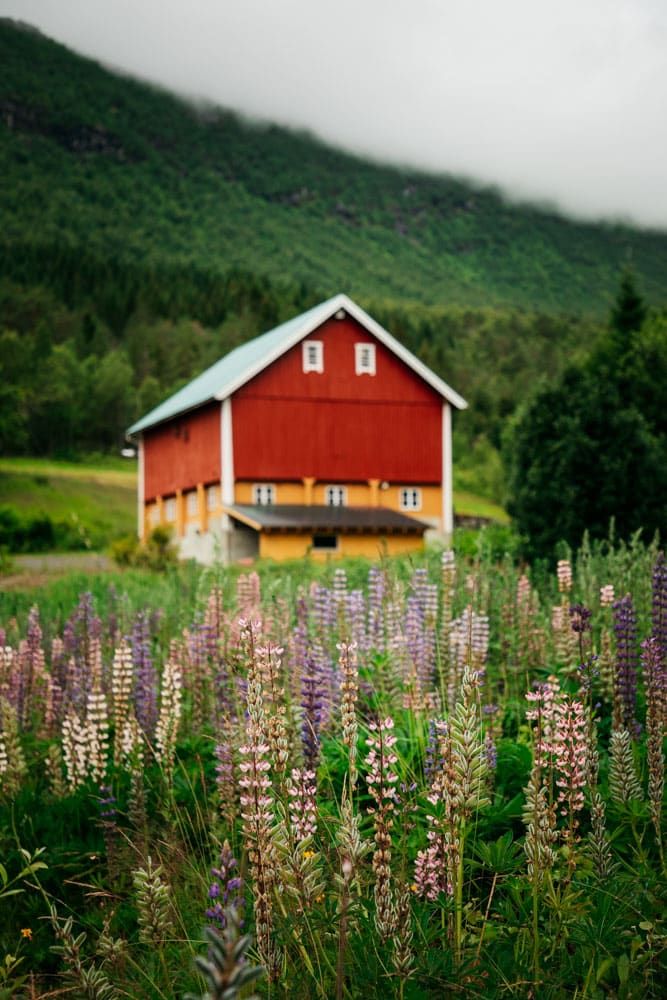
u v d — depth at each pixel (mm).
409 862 4746
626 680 6164
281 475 42219
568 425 30453
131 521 84062
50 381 133500
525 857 4348
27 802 6492
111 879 5418
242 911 3711
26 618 12555
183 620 10742
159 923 3930
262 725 3822
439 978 3561
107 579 21281
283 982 3576
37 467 108250
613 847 4594
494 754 5301
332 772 6016
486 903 4598
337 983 3340
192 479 45500
